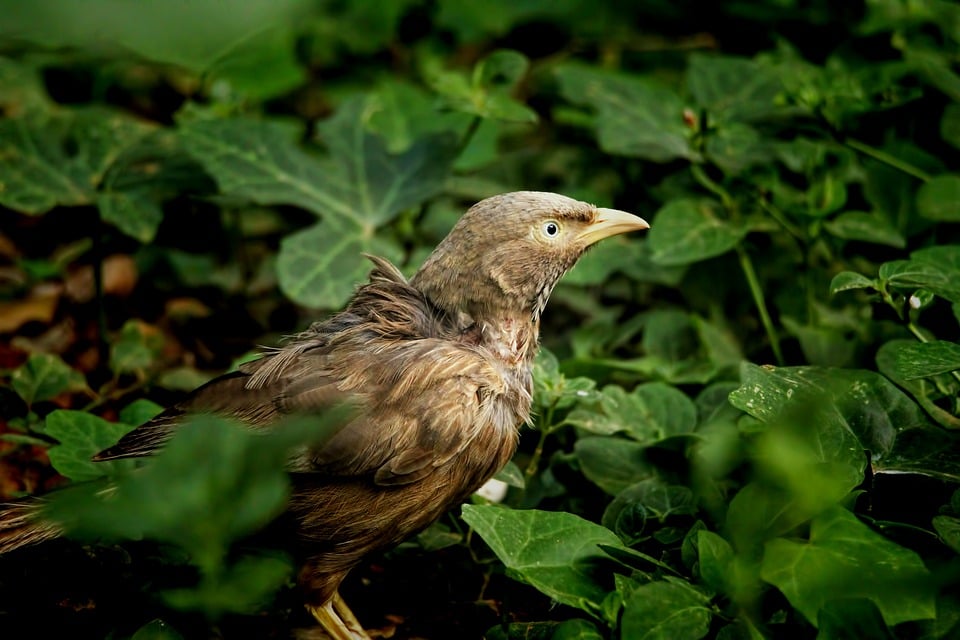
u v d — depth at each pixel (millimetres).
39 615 8031
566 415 9945
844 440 7496
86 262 12375
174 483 5832
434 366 7590
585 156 13750
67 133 11773
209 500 5859
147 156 11625
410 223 12273
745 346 11305
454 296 8328
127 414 9297
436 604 8852
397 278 8336
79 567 8070
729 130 12039
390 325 8031
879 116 11922
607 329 11484
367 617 8766
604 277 11508
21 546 7461
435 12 16297
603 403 9391
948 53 12609
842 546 6629
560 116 14688
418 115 14172
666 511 8469
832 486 6910
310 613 8188
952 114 11836
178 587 7832
